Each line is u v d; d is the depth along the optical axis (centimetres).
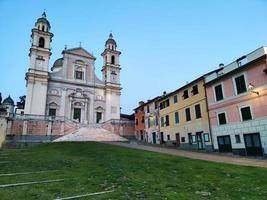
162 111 4019
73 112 5234
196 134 2988
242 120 2234
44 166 1387
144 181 970
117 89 5997
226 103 2453
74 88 5375
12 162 1564
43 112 4650
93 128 4675
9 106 6556
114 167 1327
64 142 3253
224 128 2448
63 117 4309
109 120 5234
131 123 5462
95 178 1031
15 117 3831
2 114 3634
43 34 5112
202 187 876
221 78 2539
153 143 4188
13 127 3769
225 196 758
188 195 764
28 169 1271
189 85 3209
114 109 5788
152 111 4422
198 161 1529
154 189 838
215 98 2631
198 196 754
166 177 1052
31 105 4547
